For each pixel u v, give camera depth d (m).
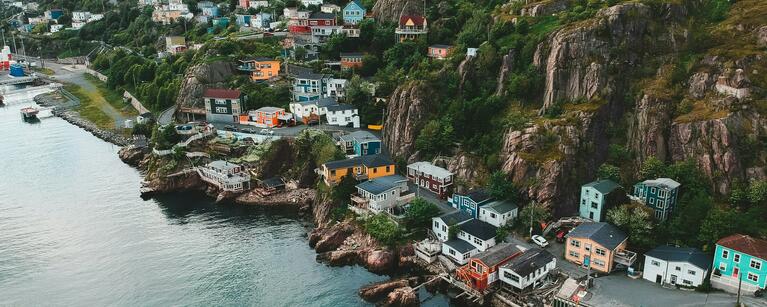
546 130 110.12
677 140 104.06
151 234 114.38
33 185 141.25
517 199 106.06
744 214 91.50
